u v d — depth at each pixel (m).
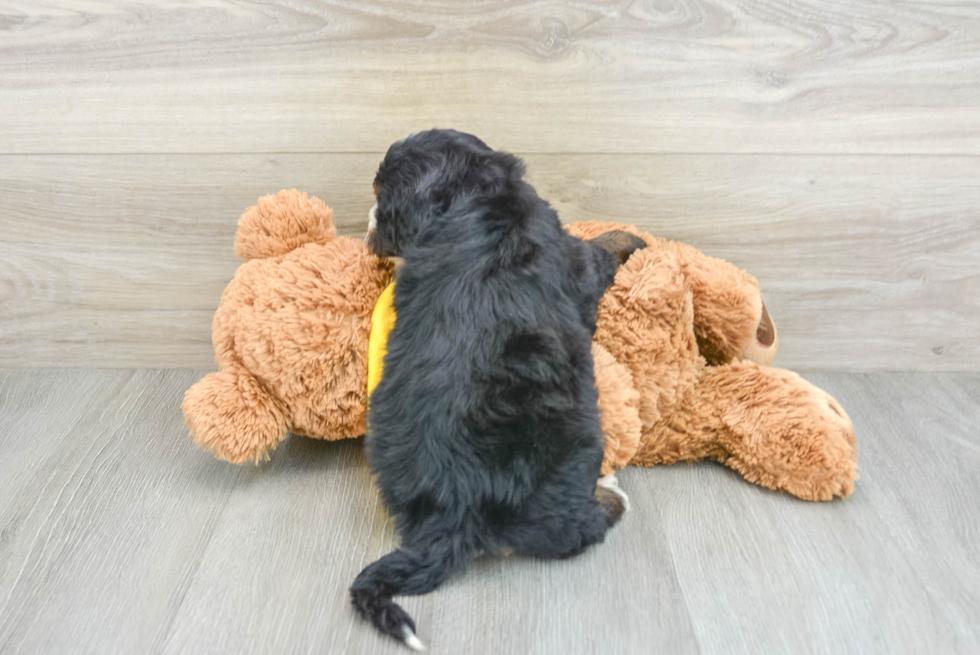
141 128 1.24
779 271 1.35
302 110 1.22
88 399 1.33
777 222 1.31
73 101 1.22
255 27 1.17
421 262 0.94
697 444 1.14
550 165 1.26
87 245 1.33
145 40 1.18
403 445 0.90
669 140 1.25
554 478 0.89
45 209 1.30
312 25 1.16
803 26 1.17
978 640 0.85
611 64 1.19
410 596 0.90
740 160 1.26
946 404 1.33
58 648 0.84
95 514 1.05
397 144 1.00
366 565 0.95
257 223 1.09
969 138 1.24
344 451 1.20
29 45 1.18
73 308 1.38
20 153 1.25
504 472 0.88
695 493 1.10
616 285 1.06
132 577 0.94
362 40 1.17
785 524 1.03
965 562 0.97
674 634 0.85
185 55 1.19
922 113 1.23
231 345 1.07
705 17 1.16
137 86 1.21
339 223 1.30
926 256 1.33
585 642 0.84
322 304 1.02
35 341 1.41
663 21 1.16
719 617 0.88
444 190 0.94
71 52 1.18
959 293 1.36
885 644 0.85
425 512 0.90
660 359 1.07
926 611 0.89
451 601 0.89
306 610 0.89
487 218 0.92
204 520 1.04
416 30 1.16
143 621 0.87
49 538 1.00
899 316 1.38
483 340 0.89
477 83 1.20
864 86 1.21
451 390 0.89
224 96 1.21
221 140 1.25
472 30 1.16
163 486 1.11
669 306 1.06
